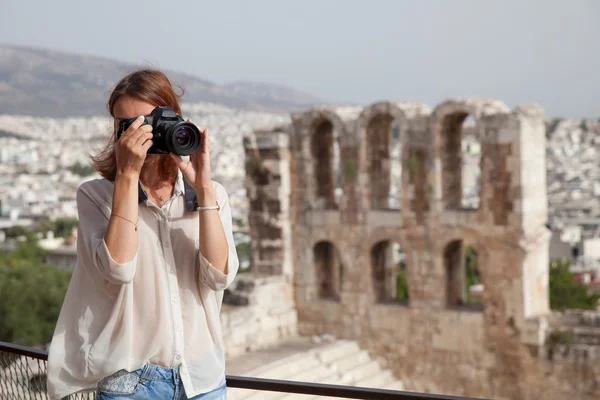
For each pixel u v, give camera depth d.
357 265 35.28
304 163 36.41
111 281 6.24
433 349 33.31
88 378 6.51
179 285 6.79
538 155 31.69
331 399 8.80
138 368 6.55
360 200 34.91
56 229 198.88
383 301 35.53
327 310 36.28
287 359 31.55
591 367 29.73
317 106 36.00
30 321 61.41
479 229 31.80
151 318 6.60
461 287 34.06
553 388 30.52
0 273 68.62
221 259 6.70
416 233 33.44
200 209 6.66
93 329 6.58
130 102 6.79
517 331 31.14
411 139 33.25
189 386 6.64
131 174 6.19
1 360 9.95
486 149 31.38
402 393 8.27
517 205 30.81
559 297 57.53
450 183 33.56
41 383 9.45
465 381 32.56
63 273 73.94
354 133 34.81
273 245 37.09
